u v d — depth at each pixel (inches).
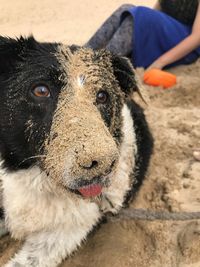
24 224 11.5
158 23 20.3
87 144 8.6
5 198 11.6
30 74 10.1
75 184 9.1
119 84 11.7
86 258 11.8
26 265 11.2
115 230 12.5
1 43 10.7
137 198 13.6
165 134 16.4
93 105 9.6
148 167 14.0
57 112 9.5
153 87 19.1
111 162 8.9
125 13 20.6
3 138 10.6
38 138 9.9
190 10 20.9
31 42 10.7
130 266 11.6
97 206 11.7
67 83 9.8
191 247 11.8
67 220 11.3
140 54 20.6
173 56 20.1
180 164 15.0
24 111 10.1
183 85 19.2
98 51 11.0
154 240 12.2
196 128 16.7
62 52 10.4
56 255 11.4
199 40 20.0
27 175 10.9
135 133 13.0
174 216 11.7
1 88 10.5
